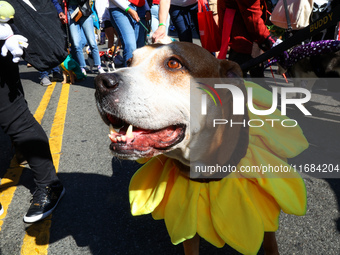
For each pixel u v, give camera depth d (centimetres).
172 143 154
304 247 196
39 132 240
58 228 226
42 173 242
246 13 254
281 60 337
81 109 478
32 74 772
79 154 335
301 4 322
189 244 171
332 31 410
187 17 400
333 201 238
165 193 177
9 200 263
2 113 221
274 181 159
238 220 156
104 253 201
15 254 205
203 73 163
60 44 259
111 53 752
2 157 345
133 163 309
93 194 264
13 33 225
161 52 162
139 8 474
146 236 214
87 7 570
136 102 145
